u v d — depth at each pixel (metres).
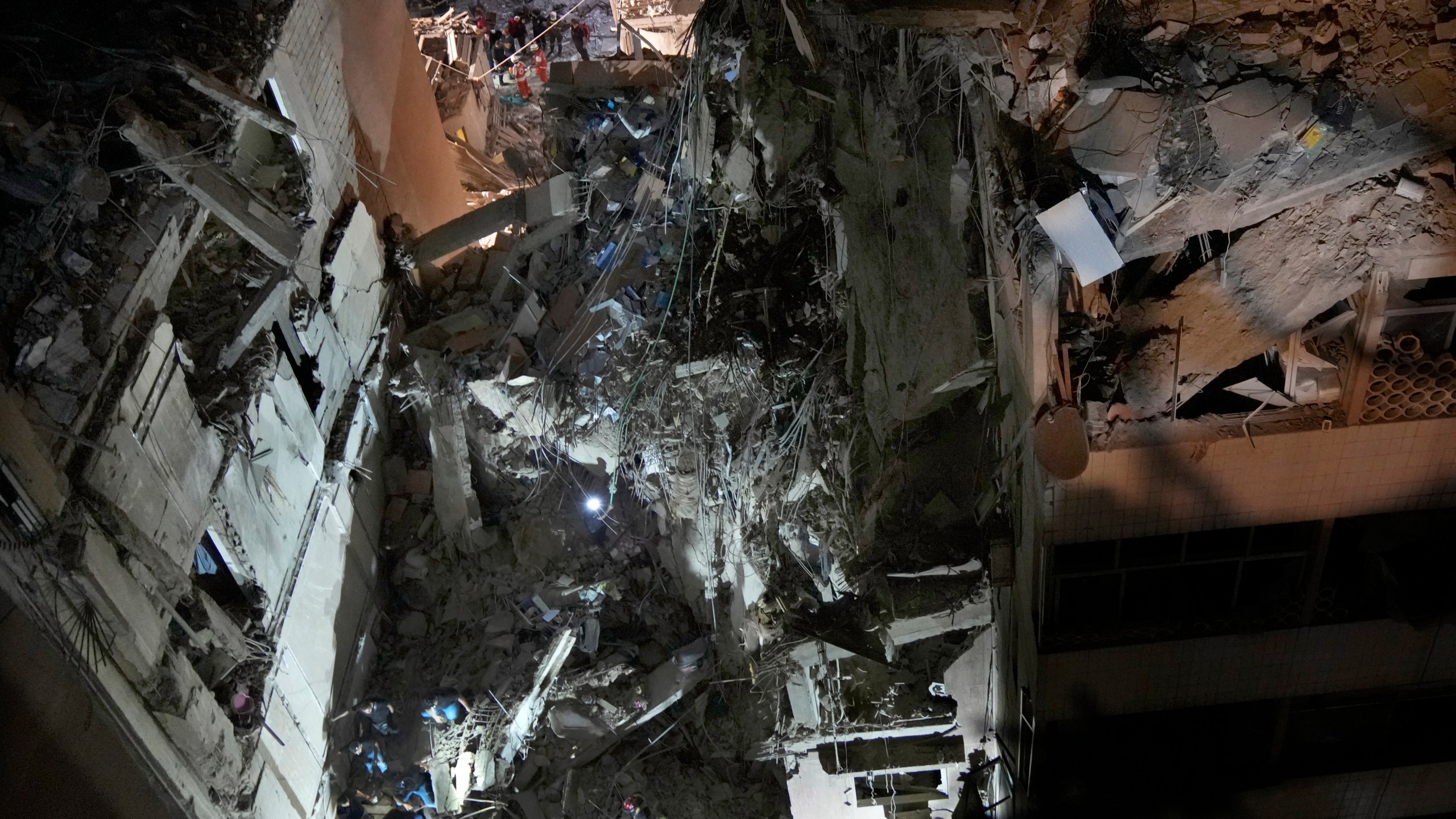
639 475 13.39
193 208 9.41
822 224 11.43
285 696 10.85
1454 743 11.63
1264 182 8.22
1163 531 9.47
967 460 11.05
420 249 14.24
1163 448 8.98
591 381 13.16
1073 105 8.35
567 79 15.73
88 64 9.25
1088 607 10.27
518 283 14.66
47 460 7.05
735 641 13.29
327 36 12.26
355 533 13.12
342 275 12.30
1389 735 11.59
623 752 13.77
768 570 12.27
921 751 12.25
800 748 12.56
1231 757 11.57
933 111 9.56
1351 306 8.76
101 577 7.44
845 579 11.52
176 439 8.77
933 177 9.72
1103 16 8.06
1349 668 10.61
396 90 14.86
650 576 14.41
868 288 10.35
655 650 14.06
